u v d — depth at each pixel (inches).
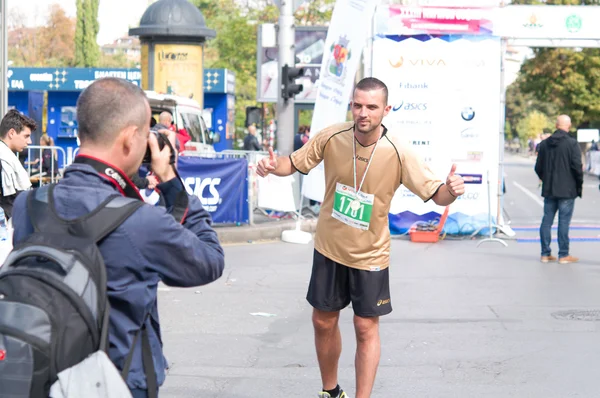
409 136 690.2
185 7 951.0
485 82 685.9
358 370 226.5
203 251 118.5
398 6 684.7
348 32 642.8
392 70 689.0
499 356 302.4
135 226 112.9
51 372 103.1
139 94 118.9
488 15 682.8
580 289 438.6
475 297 415.5
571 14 692.1
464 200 690.2
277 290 438.6
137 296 113.6
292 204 685.9
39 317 102.7
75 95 1566.2
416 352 308.0
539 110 4197.8
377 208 220.1
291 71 761.6
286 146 769.6
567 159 527.5
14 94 1589.6
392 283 457.4
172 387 266.4
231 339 331.3
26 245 108.9
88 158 116.3
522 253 587.2
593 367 288.8
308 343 325.4
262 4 2003.0
